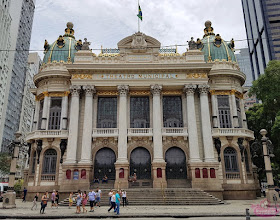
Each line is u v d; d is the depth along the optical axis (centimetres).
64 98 3553
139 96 3612
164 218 1727
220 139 3369
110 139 3356
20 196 3897
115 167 3141
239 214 1786
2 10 7400
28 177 3450
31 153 3519
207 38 4038
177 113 3559
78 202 1986
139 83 3434
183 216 1770
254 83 3756
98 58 3569
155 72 3459
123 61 3559
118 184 3023
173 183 3144
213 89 3550
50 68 3697
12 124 8588
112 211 2055
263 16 10388
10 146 2492
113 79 3425
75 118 3303
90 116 3319
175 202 2555
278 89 3397
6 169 6300
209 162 3117
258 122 4147
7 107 8206
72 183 3045
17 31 8944
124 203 2494
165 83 3425
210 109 3550
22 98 9556
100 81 3425
